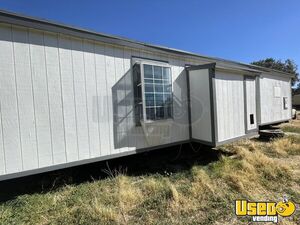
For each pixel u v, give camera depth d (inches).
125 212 83.7
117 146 128.0
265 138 226.4
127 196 93.9
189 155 173.8
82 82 113.0
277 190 100.9
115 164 148.1
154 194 99.0
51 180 117.8
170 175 126.4
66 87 107.2
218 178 116.5
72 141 109.3
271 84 314.7
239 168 128.9
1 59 88.3
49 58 101.5
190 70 166.7
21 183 114.8
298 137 223.5
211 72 147.7
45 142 100.3
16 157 91.9
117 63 128.0
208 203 89.2
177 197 92.1
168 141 155.7
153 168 143.6
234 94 168.2
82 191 103.7
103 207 84.7
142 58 141.6
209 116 151.0
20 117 93.0
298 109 900.6
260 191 100.1
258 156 147.8
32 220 78.3
